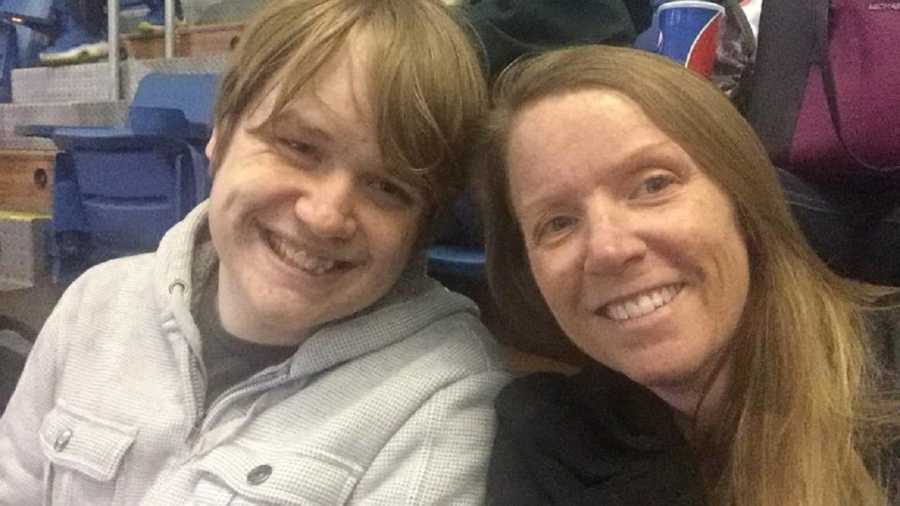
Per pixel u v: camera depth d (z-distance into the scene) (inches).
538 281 31.4
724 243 29.5
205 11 85.6
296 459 32.5
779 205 31.6
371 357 35.0
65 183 68.5
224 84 34.5
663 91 29.5
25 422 40.6
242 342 37.0
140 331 38.7
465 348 36.1
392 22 32.4
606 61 30.4
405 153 32.2
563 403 33.6
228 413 35.3
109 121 75.9
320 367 34.6
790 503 28.8
